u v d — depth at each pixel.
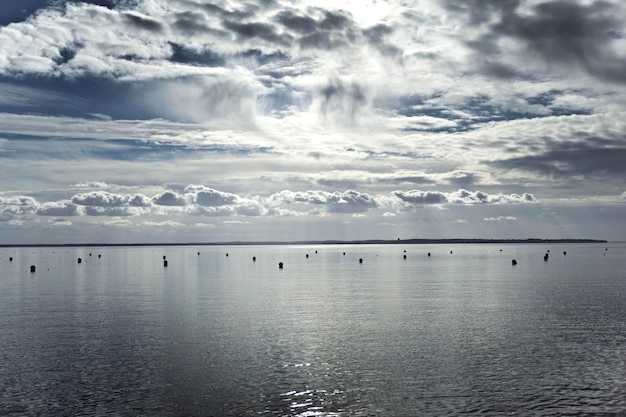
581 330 40.81
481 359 32.09
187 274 111.31
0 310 53.66
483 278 94.94
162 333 40.38
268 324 44.22
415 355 33.19
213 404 24.70
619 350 34.16
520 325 43.16
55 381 28.14
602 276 97.00
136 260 198.25
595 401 24.77
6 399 25.50
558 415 23.17
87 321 46.16
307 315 49.22
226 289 75.75
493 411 23.66
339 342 36.91
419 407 24.17
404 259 195.62
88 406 24.53
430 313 50.16
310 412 23.72
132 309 53.75
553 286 77.12
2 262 179.75
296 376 28.84
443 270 122.19
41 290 75.31
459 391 26.27
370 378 28.42
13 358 32.78
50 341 37.59
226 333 40.25
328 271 121.44
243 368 30.38
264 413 23.62
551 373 29.09
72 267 143.62
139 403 24.89
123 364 31.28
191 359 32.38
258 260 198.62
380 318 47.22
